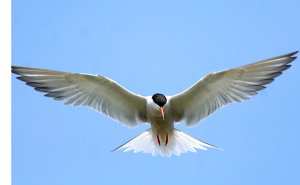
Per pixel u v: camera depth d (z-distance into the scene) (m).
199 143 8.29
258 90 7.79
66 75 7.90
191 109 8.41
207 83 7.86
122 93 8.21
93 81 8.01
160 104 8.01
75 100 8.20
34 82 7.89
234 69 7.59
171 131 8.45
